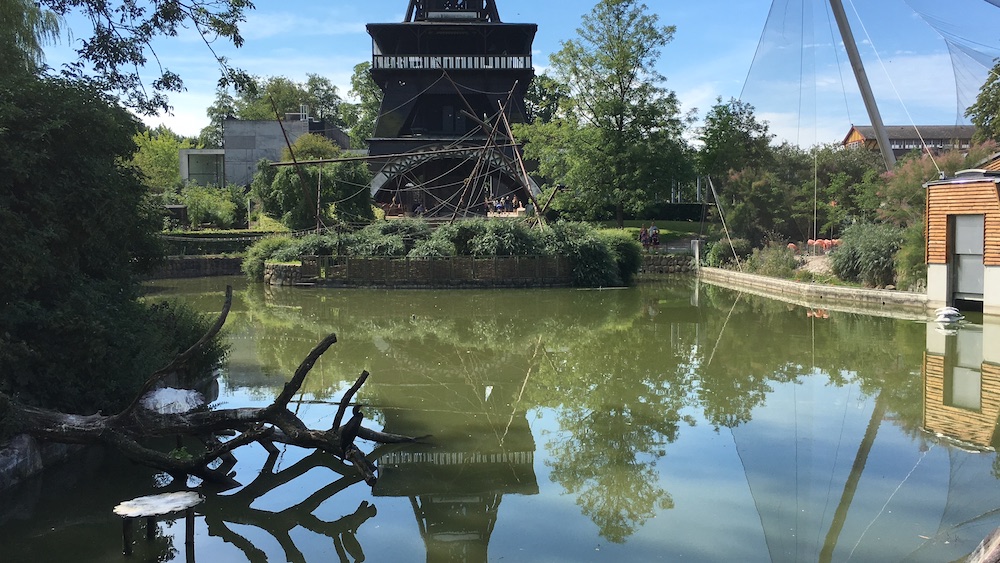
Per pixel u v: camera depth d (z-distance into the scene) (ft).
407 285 85.56
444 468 22.44
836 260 70.13
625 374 36.01
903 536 14.83
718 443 24.06
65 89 23.67
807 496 17.13
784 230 78.54
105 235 25.35
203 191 137.90
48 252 22.66
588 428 26.45
